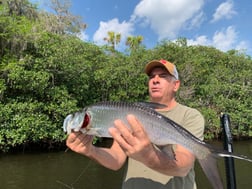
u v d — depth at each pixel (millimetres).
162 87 2703
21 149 15422
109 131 1889
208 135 21781
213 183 1953
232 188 3094
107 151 2537
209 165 1989
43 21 19297
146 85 20062
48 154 15164
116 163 2568
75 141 2188
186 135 2072
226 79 24703
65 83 17125
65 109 15594
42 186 9930
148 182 2521
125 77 19297
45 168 12312
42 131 14906
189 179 2543
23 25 15469
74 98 16891
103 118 2061
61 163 13242
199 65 23469
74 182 10445
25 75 14375
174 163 1980
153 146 1906
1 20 14789
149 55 20969
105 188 9875
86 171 11945
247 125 23734
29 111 14656
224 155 1957
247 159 1911
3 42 15094
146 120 2043
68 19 21750
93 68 19109
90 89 18750
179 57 22312
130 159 2682
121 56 21094
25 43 15281
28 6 18688
